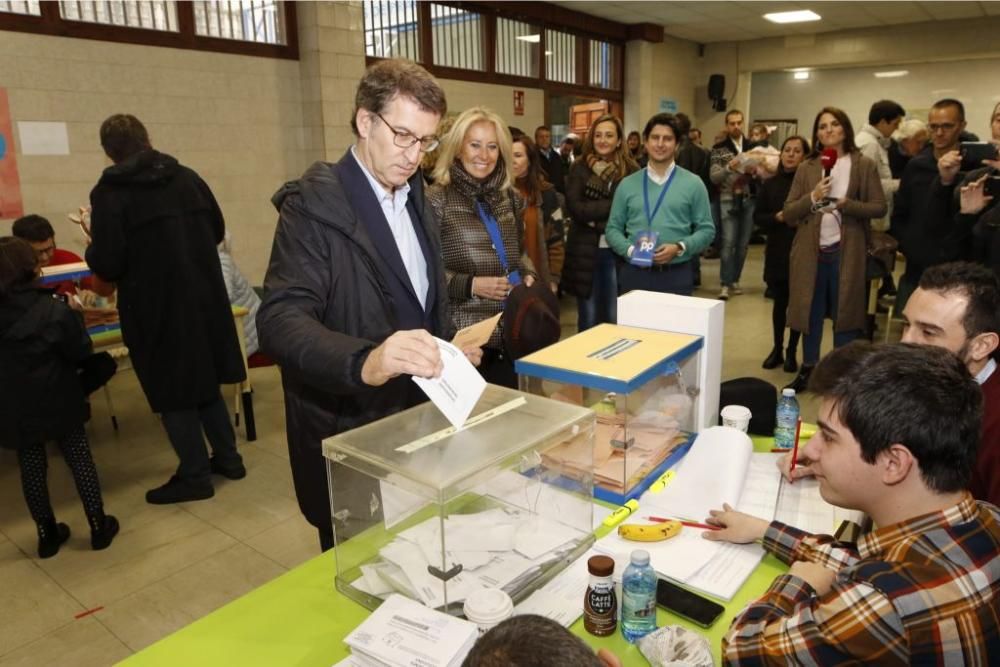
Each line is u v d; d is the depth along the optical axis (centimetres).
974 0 780
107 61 436
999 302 131
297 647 102
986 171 265
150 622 216
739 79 1068
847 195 340
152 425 376
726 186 637
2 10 391
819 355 401
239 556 251
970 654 78
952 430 83
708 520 132
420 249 154
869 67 1027
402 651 88
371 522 111
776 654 85
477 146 222
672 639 96
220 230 292
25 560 250
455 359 111
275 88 527
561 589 112
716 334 173
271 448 343
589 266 391
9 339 226
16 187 407
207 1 484
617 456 142
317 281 134
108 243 251
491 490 117
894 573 81
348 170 139
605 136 379
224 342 289
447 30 670
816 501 142
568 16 799
